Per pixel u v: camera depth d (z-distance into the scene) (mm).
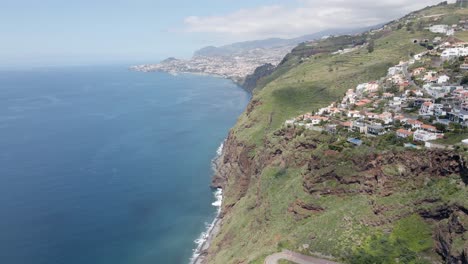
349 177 84125
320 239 76062
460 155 70688
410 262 66062
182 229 126312
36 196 146250
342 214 78438
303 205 87562
